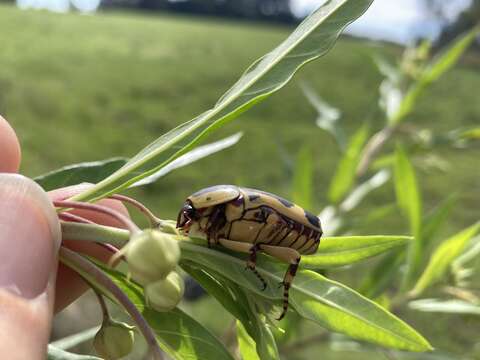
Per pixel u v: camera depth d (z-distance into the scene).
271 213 0.06
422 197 0.70
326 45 0.07
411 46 0.23
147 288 0.06
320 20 0.07
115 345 0.07
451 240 0.14
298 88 1.35
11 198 0.06
